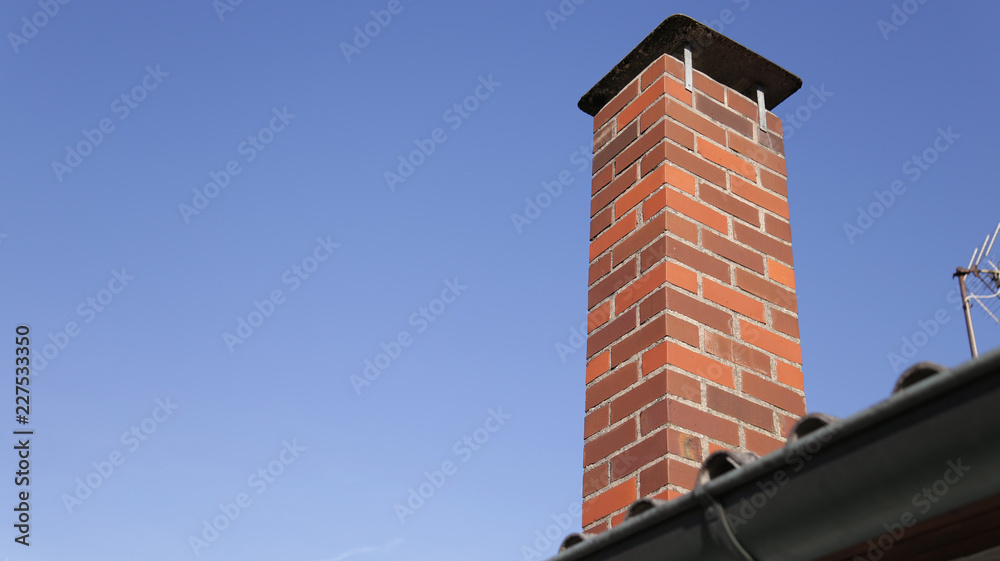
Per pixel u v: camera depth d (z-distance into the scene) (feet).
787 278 12.66
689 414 10.67
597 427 11.56
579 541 8.10
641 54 14.06
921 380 5.56
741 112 13.79
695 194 12.44
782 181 13.60
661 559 6.92
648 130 13.11
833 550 6.04
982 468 5.09
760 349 11.75
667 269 11.53
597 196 13.66
